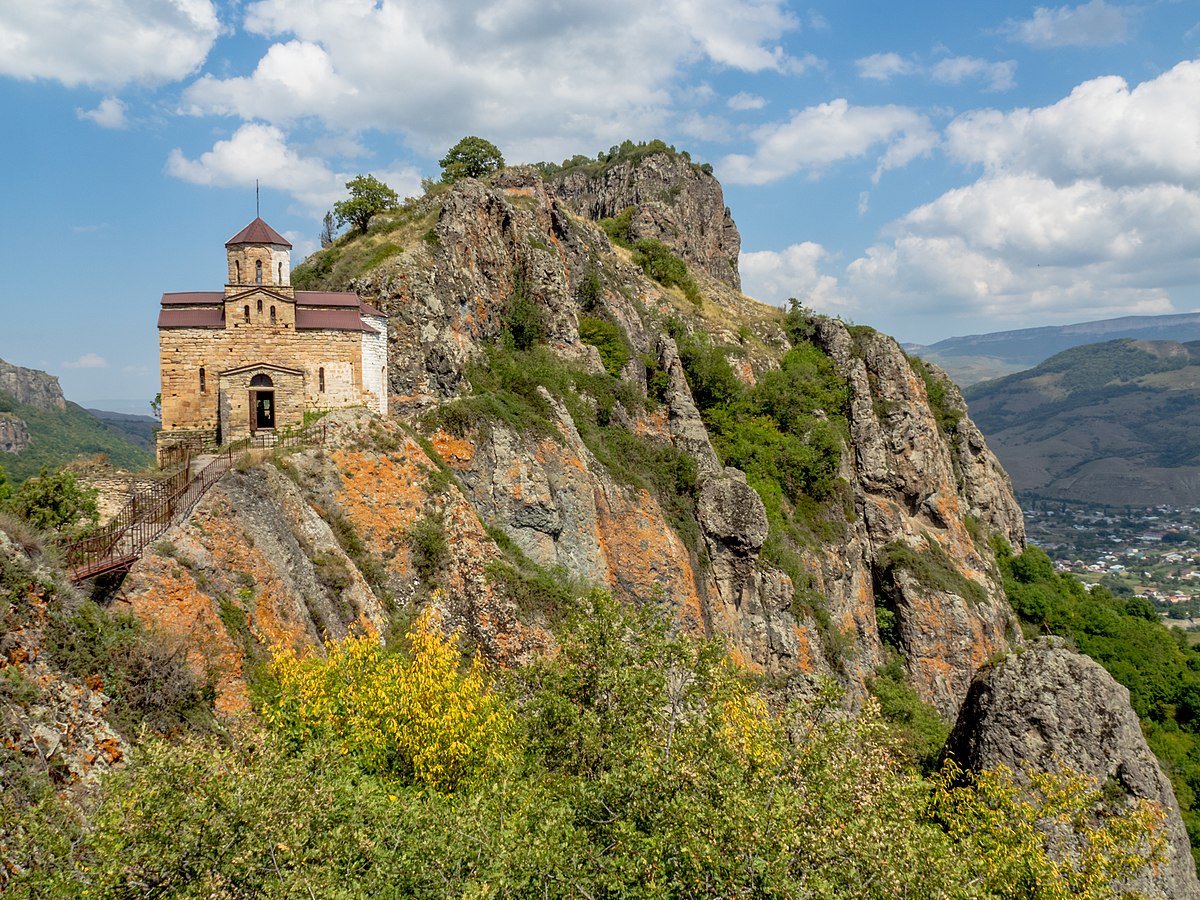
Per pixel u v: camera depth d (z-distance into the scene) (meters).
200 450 39.44
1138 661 74.56
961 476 89.62
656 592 28.61
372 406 44.00
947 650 66.88
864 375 79.56
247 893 14.04
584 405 54.75
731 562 54.69
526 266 59.56
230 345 40.88
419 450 38.91
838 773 18.64
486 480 43.47
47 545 21.88
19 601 19.41
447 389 48.56
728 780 17.86
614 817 17.84
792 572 58.28
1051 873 22.14
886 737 21.83
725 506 54.75
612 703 21.97
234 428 40.00
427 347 48.66
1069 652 34.84
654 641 23.31
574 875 16.23
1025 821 24.36
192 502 27.52
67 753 17.64
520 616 36.50
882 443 76.12
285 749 18.08
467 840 17.16
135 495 31.38
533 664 27.17
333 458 35.88
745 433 68.75
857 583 66.50
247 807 14.54
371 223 61.44
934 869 17.58
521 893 16.02
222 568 26.12
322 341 41.81
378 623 31.44
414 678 23.25
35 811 15.02
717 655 23.41
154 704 20.61
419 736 22.33
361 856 16.22
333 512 34.53
